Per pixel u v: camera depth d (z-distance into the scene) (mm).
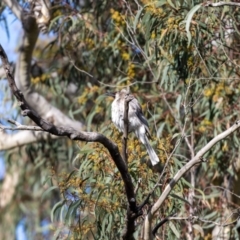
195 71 12203
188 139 13516
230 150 13680
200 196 12430
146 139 11195
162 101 13758
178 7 11914
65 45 14742
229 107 13336
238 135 13602
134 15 13062
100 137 8477
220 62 12750
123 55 13812
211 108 13195
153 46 12672
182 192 10945
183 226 13328
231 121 13312
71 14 14531
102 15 14531
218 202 14086
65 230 11102
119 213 10516
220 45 12383
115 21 13562
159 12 11867
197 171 14086
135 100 11523
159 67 12422
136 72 14086
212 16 11758
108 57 14555
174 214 10609
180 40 11820
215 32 12648
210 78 11742
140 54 13859
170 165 10734
